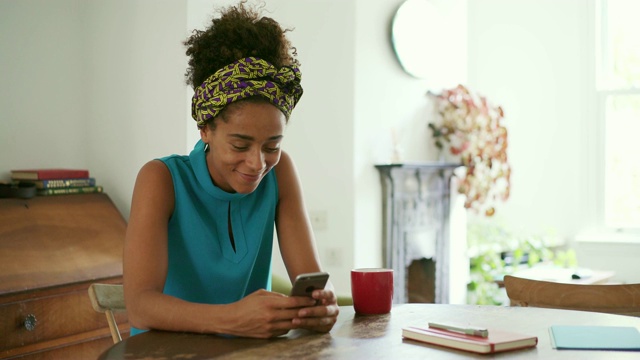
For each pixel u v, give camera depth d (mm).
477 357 1140
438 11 4418
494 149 4488
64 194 3010
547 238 5445
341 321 1448
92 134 3361
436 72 4402
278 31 1444
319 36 3787
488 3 5836
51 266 2611
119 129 3277
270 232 1582
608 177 5445
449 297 4469
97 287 1601
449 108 4379
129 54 3238
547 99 5629
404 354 1163
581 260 5426
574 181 5535
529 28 5688
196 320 1294
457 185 4555
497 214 5777
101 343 2738
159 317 1312
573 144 5539
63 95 3291
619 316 1483
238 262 1500
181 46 3076
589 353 1165
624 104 5398
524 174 5715
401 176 3963
